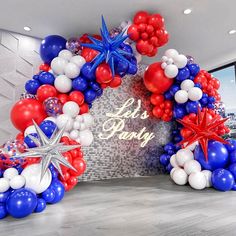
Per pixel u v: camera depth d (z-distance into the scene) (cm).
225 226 189
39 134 241
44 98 296
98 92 331
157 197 281
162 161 448
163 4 295
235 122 485
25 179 219
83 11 306
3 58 355
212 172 321
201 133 320
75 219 206
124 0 284
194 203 254
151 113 474
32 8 297
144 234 173
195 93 351
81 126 310
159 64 384
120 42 280
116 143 431
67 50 315
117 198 278
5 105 356
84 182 383
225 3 296
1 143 350
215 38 395
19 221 201
